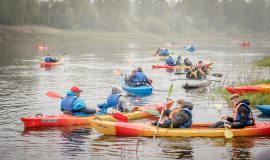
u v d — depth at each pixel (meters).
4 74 40.19
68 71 43.56
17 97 26.23
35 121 17.94
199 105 24.00
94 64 52.81
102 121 16.77
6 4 125.31
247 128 16.39
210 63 48.53
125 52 79.88
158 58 64.69
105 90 29.83
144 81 29.61
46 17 144.00
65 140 15.95
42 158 13.79
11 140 15.95
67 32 139.75
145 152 14.39
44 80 35.59
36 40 118.19
